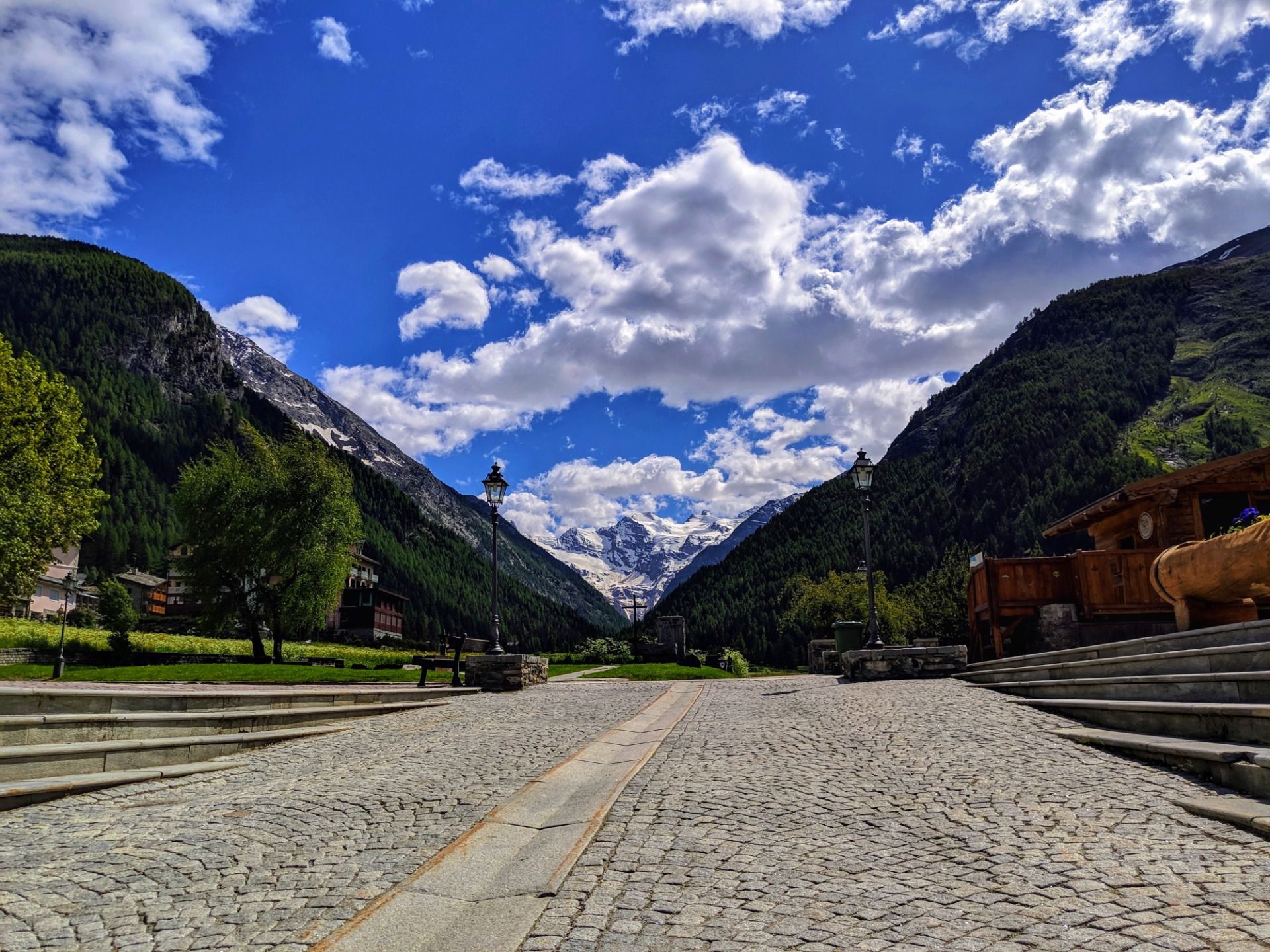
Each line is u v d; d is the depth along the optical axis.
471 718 13.83
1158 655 8.94
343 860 5.36
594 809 6.42
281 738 10.98
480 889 4.77
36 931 4.10
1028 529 114.88
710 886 4.53
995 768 7.16
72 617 64.62
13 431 30.39
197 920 4.26
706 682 23.19
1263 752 5.64
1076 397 156.38
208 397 195.00
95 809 6.85
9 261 177.12
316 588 39.81
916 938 3.66
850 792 6.73
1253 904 3.77
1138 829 5.08
